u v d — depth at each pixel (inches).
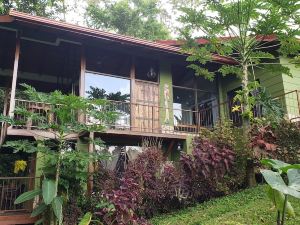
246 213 233.5
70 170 300.0
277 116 335.3
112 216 233.8
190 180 307.9
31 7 709.9
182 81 490.3
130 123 416.5
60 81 500.7
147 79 453.7
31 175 331.9
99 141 321.7
